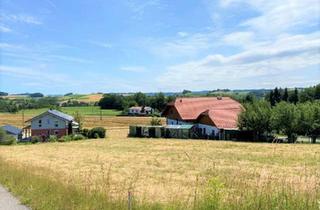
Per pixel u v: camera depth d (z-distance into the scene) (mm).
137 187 21875
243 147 54719
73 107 195250
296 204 8758
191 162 38719
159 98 170125
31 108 188625
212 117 74125
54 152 54219
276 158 40594
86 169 33469
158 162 39562
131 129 82812
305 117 65438
